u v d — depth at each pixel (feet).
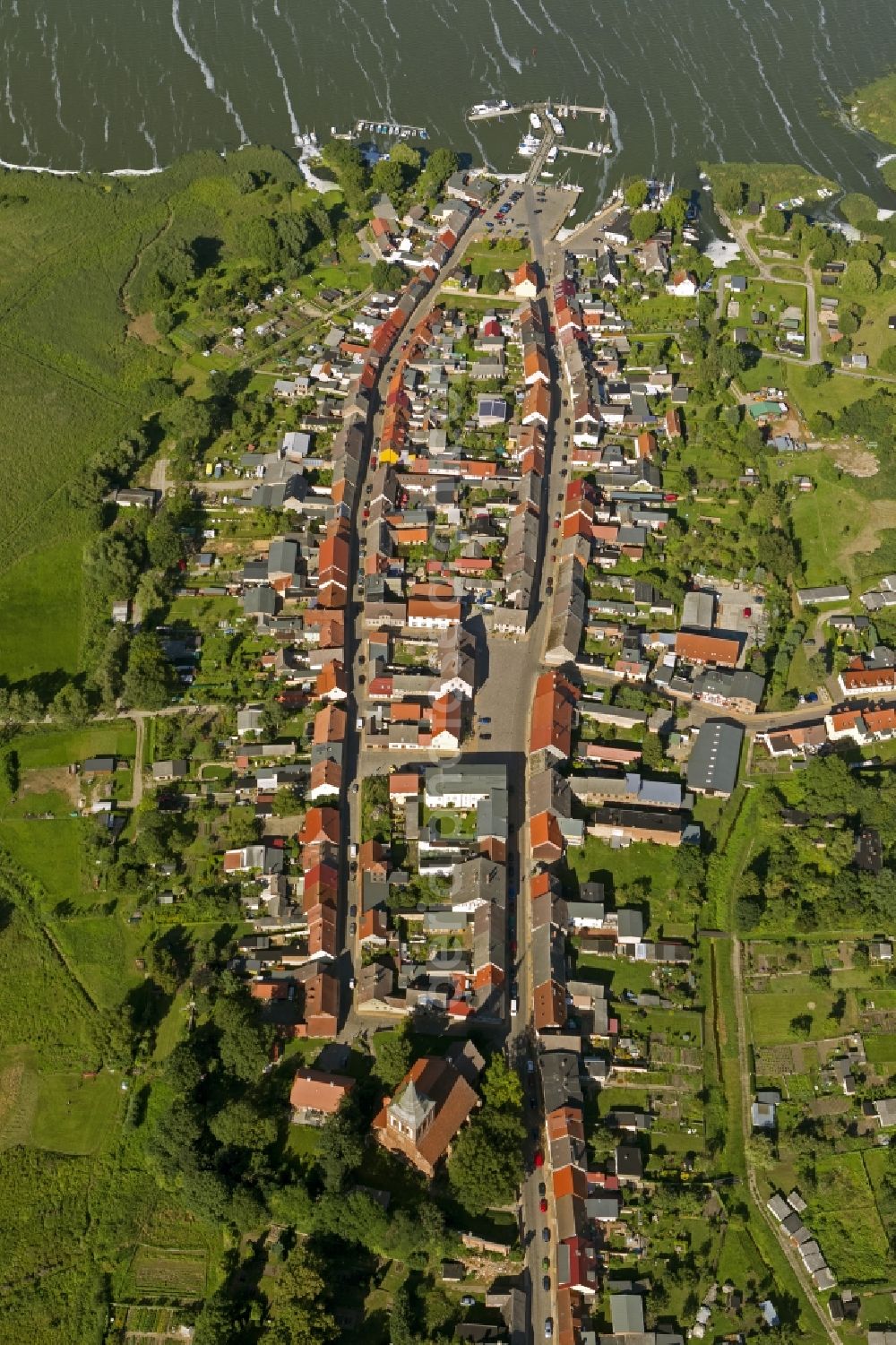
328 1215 588.50
